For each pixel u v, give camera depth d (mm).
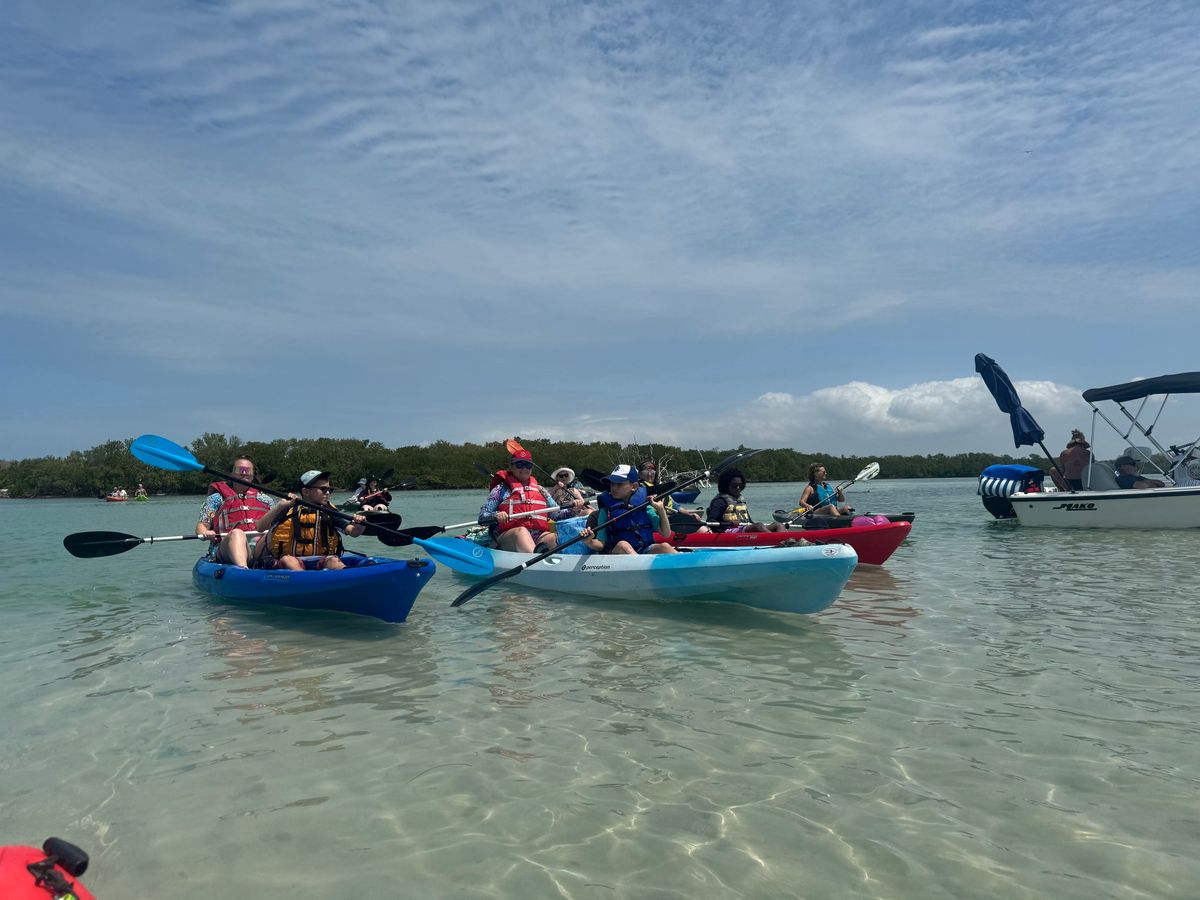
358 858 2486
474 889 2299
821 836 2586
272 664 4844
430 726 3674
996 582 7664
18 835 2648
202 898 2260
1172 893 2225
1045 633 5379
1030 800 2824
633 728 3613
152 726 3707
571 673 4566
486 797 2906
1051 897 2215
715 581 6215
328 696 4160
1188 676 4301
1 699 4148
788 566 5809
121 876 2383
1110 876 2320
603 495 7242
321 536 7043
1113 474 13922
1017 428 14805
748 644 5223
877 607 6441
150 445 7094
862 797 2867
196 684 4402
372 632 5777
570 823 2701
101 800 2910
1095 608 6219
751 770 3119
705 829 2646
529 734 3551
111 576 9219
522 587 7832
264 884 2336
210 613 6574
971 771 3080
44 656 5090
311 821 2734
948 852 2473
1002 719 3660
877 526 8633
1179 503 12422
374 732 3600
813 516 9953
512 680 4438
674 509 10367
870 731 3525
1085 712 3740
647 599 6777
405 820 2736
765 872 2373
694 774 3092
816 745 3371
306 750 3387
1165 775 3014
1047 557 9609
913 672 4465
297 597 6395
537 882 2334
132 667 4797
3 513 30203
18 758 3322
